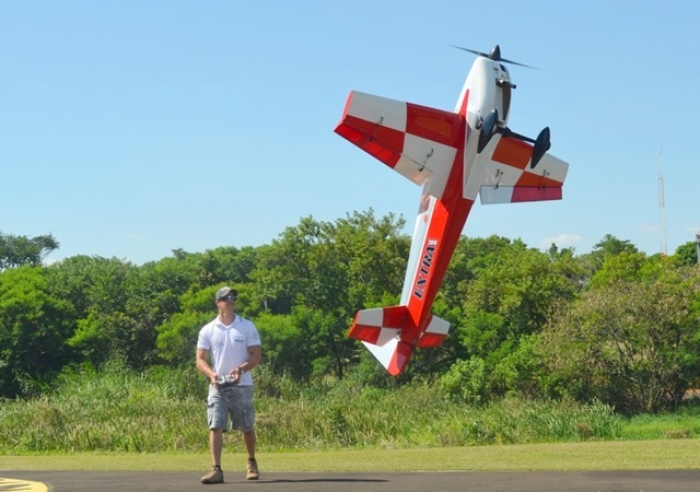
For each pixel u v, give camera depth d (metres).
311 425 25.97
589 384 38.56
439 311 46.72
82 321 53.06
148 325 56.41
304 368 49.59
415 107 14.38
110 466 10.66
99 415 27.91
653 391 37.53
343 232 55.56
